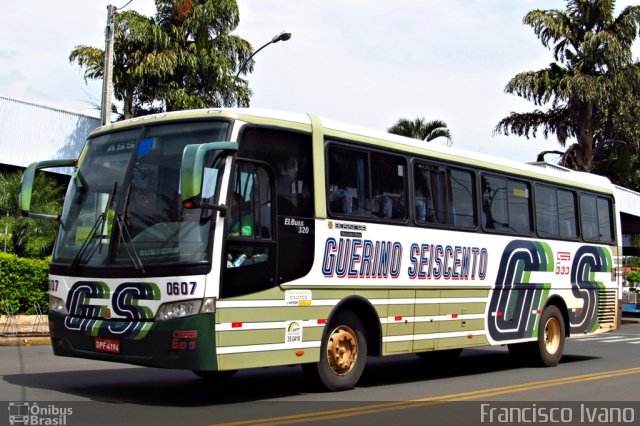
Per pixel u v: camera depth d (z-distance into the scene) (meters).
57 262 9.52
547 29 35.28
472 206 12.80
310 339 9.74
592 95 33.75
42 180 22.95
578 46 35.50
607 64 34.66
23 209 9.58
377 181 10.98
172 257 8.52
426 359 15.77
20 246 22.53
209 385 10.91
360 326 10.66
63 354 9.27
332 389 10.28
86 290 9.07
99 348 8.85
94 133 10.03
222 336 8.57
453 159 12.48
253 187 9.16
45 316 19.72
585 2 35.16
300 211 9.72
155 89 29.44
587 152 35.66
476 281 12.70
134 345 8.56
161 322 8.41
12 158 26.69
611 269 16.48
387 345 10.93
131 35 28.39
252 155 9.20
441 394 10.47
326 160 10.20
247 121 9.19
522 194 14.09
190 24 29.33
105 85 20.67
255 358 8.95
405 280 11.27
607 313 16.28
